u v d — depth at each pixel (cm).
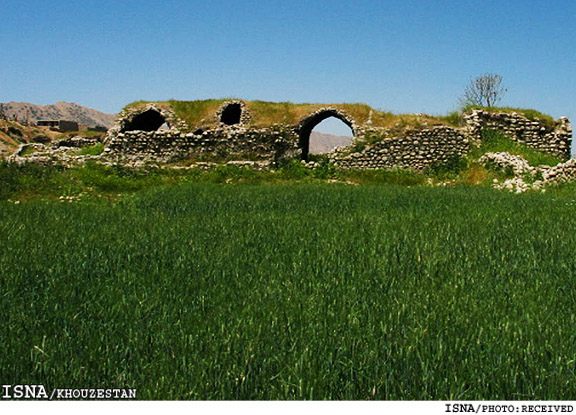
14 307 466
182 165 2386
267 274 586
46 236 807
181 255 670
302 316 440
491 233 828
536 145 2511
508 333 394
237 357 356
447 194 1536
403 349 364
